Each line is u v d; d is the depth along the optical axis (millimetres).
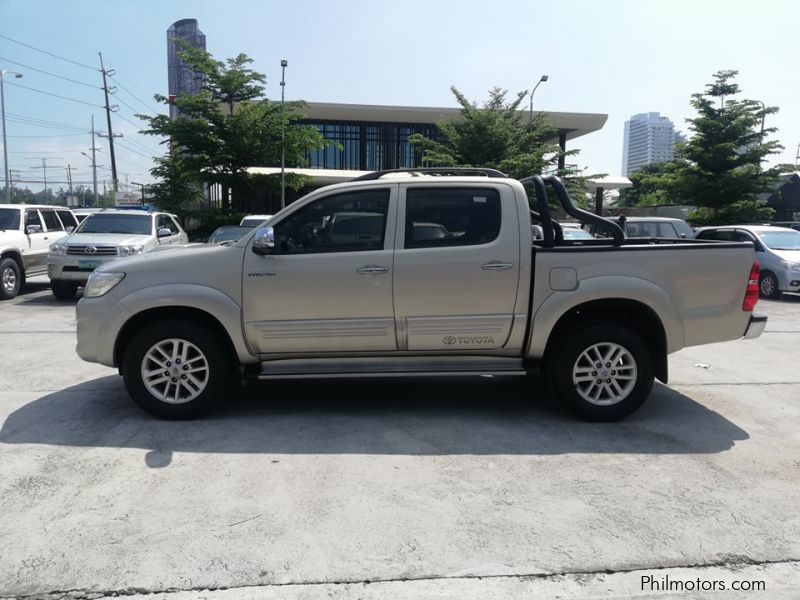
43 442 4820
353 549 3348
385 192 5344
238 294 5223
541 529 3572
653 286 5227
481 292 5250
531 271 5254
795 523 3666
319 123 41688
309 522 3619
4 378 6727
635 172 45000
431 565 3215
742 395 6375
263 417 5473
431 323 5277
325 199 5352
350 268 5207
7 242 12883
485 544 3408
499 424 5348
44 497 3900
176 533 3486
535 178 5645
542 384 6625
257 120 27156
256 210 39125
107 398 5996
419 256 5230
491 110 29984
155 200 29016
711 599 2979
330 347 5348
